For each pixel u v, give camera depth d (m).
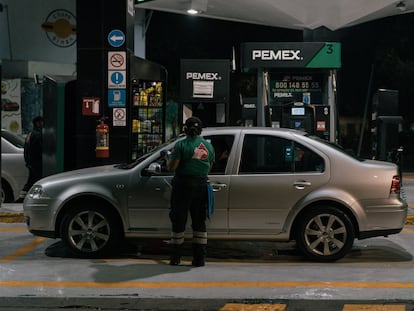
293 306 5.59
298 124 13.40
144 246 8.20
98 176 7.25
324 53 13.43
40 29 20.52
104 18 10.13
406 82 29.56
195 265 7.01
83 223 7.30
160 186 7.12
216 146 7.23
